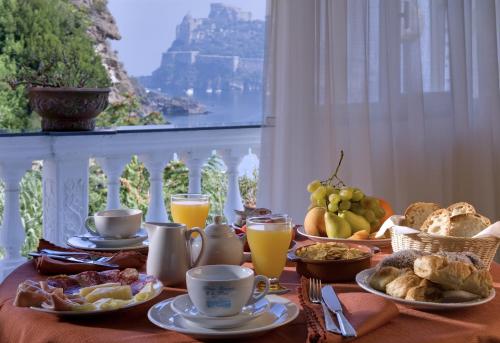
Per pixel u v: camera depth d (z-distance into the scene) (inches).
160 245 49.8
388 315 40.8
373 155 113.7
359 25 108.5
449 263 43.5
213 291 39.1
